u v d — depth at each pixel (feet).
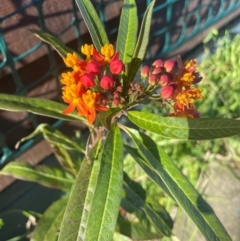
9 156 1.22
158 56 1.50
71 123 1.40
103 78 0.68
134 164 1.48
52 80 1.23
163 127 0.70
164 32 1.47
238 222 1.47
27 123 1.25
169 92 0.68
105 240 0.66
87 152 0.81
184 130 0.69
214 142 1.55
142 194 1.05
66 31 1.14
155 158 0.74
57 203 0.99
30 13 1.02
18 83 1.08
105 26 1.24
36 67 1.16
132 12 0.80
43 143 1.32
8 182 1.29
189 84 0.72
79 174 0.78
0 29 0.97
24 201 1.38
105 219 0.66
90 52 0.72
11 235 1.34
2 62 1.03
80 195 0.76
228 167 1.55
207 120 0.67
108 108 0.70
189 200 0.71
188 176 1.51
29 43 1.06
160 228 1.02
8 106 0.77
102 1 1.15
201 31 1.60
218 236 0.70
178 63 0.74
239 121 0.67
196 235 1.41
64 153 1.03
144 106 1.57
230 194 1.51
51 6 1.05
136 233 1.07
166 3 1.33
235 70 1.65
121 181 0.68
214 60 1.67
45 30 1.05
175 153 1.51
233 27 1.82
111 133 0.74
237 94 1.60
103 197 0.67
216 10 1.66
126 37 0.81
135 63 0.76
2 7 0.96
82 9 0.77
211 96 1.61
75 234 0.73
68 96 0.68
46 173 1.01
